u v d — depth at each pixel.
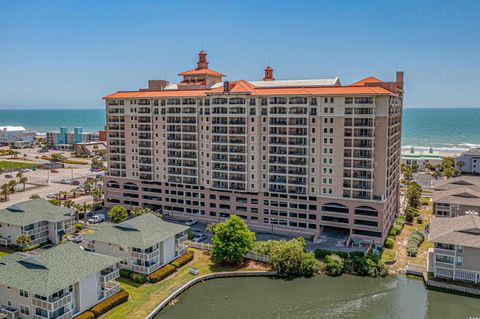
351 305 77.38
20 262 71.19
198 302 78.25
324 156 106.25
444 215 117.06
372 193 103.56
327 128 105.00
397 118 119.69
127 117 132.12
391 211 116.94
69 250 75.50
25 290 64.25
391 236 110.00
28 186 177.50
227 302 78.44
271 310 75.56
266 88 115.25
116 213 115.12
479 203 112.06
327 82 120.25
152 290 80.50
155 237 88.50
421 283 85.62
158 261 88.81
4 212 104.00
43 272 67.69
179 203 127.69
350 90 103.94
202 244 103.62
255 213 116.25
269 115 110.00
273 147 111.25
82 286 69.50
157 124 127.31
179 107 122.56
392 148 112.38
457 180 134.75
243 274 89.19
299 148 108.31
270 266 92.44
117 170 136.88
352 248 100.81
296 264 88.12
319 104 104.88
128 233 89.25
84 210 120.94
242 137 113.62
